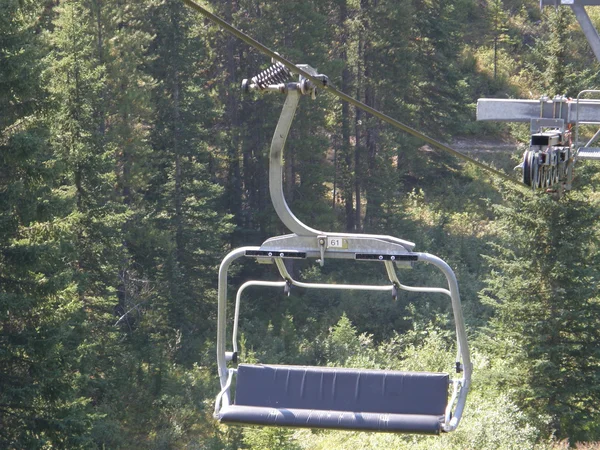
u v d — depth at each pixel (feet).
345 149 299.79
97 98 201.67
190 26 263.90
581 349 157.58
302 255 44.52
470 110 345.72
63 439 130.93
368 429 43.91
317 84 43.52
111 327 186.91
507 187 158.61
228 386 47.01
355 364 208.23
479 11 457.68
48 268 134.51
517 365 160.15
